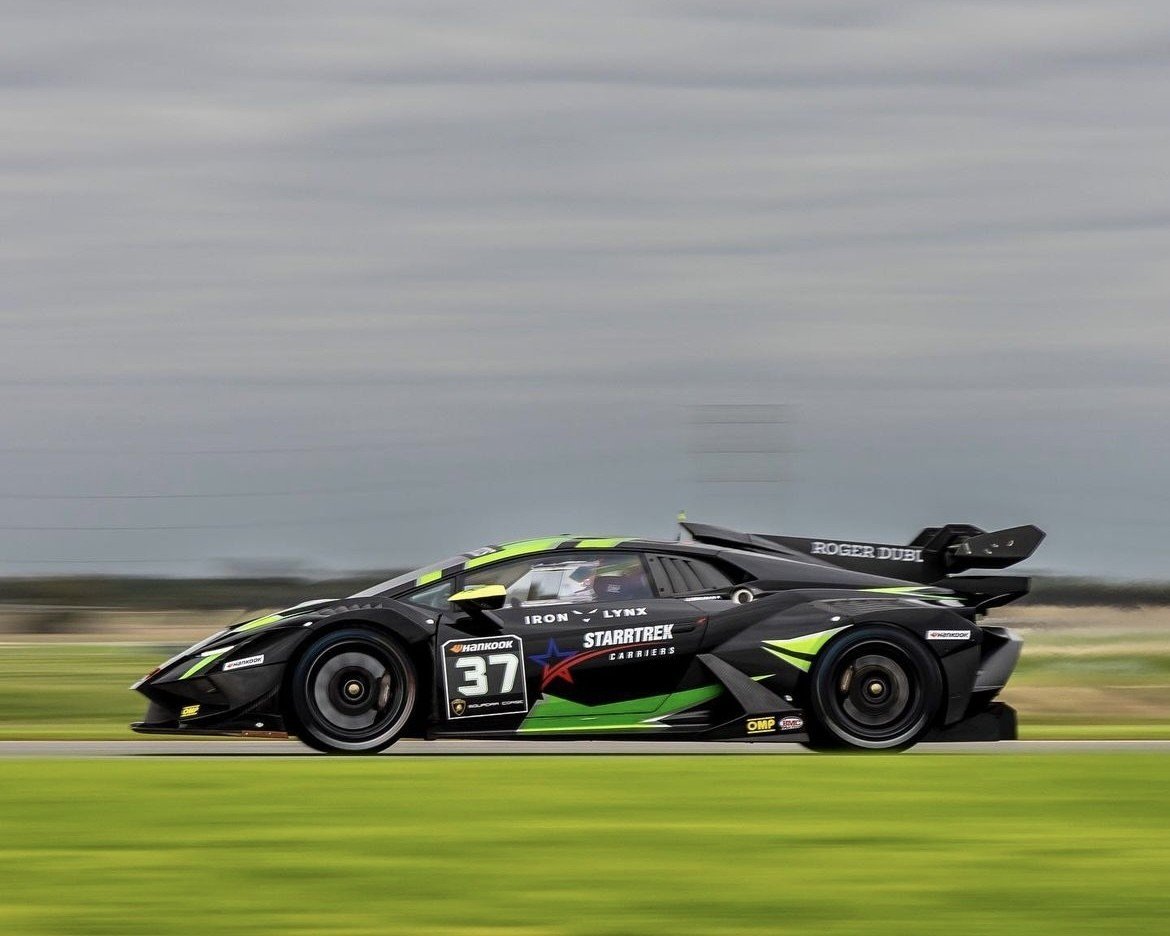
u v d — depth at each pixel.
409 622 21.98
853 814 15.08
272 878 12.14
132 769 18.67
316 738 21.58
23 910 11.13
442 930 10.62
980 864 12.66
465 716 22.02
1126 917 10.97
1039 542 24.53
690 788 16.84
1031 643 42.38
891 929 10.64
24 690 38.91
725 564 23.41
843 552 24.38
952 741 22.83
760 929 10.63
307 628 21.78
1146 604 42.31
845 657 22.48
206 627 46.88
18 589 46.66
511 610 22.50
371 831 14.10
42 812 15.16
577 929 10.64
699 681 22.62
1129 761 19.41
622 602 22.78
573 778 17.75
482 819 14.75
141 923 10.77
